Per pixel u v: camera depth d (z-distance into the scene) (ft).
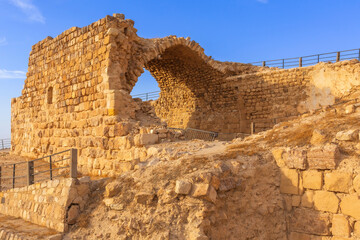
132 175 26.32
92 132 43.68
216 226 21.39
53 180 27.35
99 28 43.80
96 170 42.06
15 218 30.22
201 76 72.43
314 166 22.63
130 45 45.55
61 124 50.57
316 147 23.15
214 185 21.75
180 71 74.49
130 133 38.81
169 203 21.86
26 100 61.72
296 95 60.39
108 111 41.39
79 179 26.43
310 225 22.16
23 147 62.03
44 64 56.39
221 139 72.02
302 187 22.99
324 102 56.29
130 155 36.55
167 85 84.94
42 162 53.88
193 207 21.09
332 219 21.24
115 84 42.32
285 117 61.31
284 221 23.47
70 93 48.98
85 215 24.43
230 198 22.82
